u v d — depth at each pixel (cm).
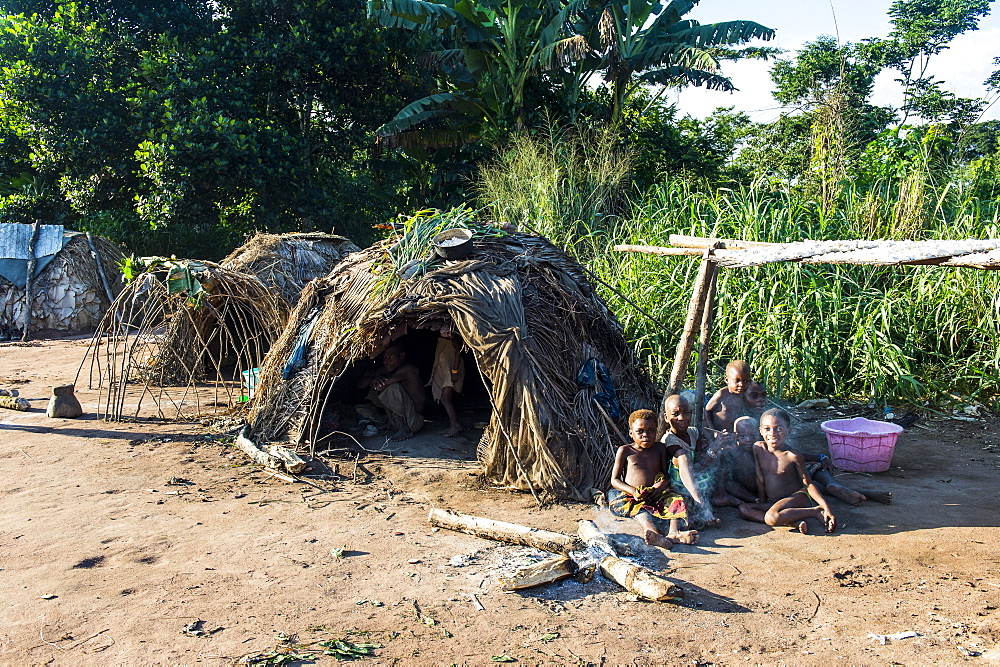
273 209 1958
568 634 343
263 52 1841
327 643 335
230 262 1054
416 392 701
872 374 771
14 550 446
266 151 1775
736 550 440
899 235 904
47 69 1812
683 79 1555
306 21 1847
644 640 336
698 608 367
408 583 400
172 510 517
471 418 755
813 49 2103
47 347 1366
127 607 371
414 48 1928
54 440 711
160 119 1747
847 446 583
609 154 1273
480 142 1688
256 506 525
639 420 486
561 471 531
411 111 1545
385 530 478
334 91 1978
